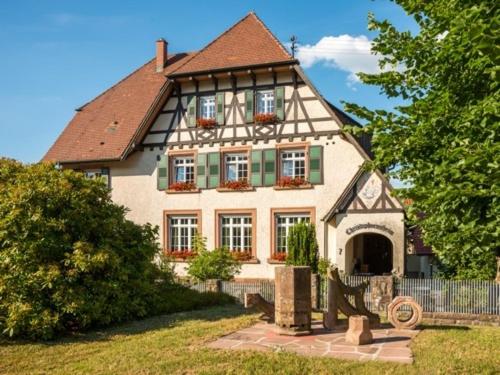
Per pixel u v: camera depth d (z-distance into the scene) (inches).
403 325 389.7
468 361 294.2
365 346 329.1
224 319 441.7
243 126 848.9
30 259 398.3
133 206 908.0
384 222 733.9
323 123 804.6
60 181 435.2
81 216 433.7
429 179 236.4
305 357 302.2
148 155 906.7
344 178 790.5
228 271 671.8
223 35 904.3
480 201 200.5
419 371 275.6
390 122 261.0
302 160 825.5
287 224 826.2
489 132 208.1
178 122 891.4
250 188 838.5
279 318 366.9
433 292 506.6
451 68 249.3
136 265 475.8
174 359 305.9
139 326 422.3
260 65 815.1
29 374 293.7
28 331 374.9
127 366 298.8
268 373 277.1
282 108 824.9
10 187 422.0
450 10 223.8
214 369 284.5
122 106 981.2
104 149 908.6
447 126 241.3
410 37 290.5
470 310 490.6
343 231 753.6
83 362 316.2
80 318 400.5
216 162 860.0
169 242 890.1
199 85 880.3
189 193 877.2
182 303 507.2
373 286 526.3
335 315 389.7
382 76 295.3
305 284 366.9
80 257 406.6
